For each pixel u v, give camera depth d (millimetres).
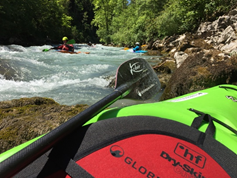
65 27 23312
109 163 544
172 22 11492
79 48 14648
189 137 645
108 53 10391
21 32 15133
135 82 1142
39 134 1632
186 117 877
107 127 653
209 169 548
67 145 596
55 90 3566
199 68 3205
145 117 724
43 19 19031
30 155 510
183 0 10086
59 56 7730
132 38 15930
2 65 4465
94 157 558
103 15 27125
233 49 4969
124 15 21734
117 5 25172
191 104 1229
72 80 4266
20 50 9500
